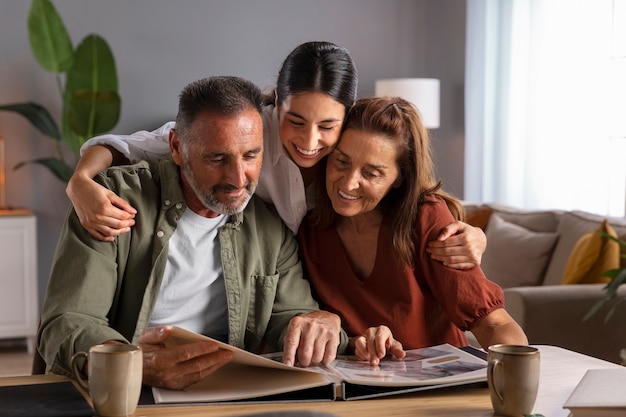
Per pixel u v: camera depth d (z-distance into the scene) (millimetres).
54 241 5801
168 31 6004
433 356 1581
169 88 6027
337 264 1881
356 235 1877
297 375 1412
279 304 1814
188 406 1307
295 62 1744
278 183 1872
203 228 1738
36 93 5730
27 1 5676
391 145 1749
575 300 3314
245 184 1592
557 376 1517
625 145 4863
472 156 6059
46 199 5770
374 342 1566
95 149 1857
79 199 1633
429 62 6633
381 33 6539
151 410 1284
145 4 5938
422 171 1810
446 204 1904
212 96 1556
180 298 1744
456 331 1882
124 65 5918
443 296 1788
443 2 6484
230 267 1761
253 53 6211
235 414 1258
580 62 5148
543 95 5449
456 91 6383
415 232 1828
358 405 1332
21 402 1274
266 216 1854
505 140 5789
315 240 1915
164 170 1735
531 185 5543
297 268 1875
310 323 1573
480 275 1773
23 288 5207
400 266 1822
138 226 1687
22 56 5688
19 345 5465
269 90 1998
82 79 5336
